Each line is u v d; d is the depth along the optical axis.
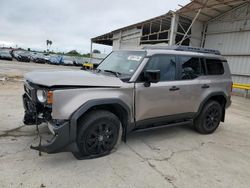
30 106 3.67
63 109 3.04
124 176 3.07
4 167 3.04
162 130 5.17
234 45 16.62
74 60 41.88
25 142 3.85
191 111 4.67
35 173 2.97
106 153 3.61
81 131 3.27
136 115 3.79
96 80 3.39
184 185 2.98
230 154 4.12
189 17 17.52
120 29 22.84
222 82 5.18
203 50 5.01
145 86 3.80
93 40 28.73
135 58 4.08
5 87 9.37
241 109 9.05
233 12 16.58
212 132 5.28
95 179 2.95
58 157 3.44
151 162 3.53
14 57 37.38
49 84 3.01
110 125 3.53
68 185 2.77
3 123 4.73
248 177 3.34
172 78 4.26
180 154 3.93
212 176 3.27
